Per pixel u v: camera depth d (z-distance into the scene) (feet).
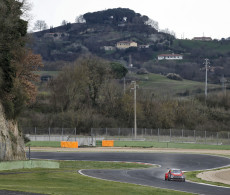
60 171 522.88
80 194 332.80
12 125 638.53
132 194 353.92
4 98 630.33
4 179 401.49
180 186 449.48
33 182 394.93
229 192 416.26
